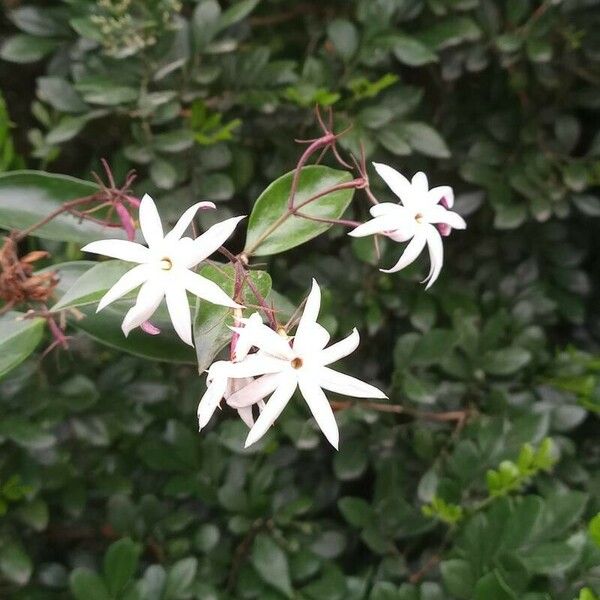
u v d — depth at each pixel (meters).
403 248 0.35
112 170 0.34
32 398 0.30
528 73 0.37
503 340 0.37
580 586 0.25
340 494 0.40
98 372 0.34
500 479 0.28
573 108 0.39
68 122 0.31
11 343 0.22
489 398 0.34
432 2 0.33
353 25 0.34
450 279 0.38
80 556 0.34
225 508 0.32
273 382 0.18
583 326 0.44
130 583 0.28
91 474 0.33
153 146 0.31
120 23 0.30
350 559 0.36
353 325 0.35
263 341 0.18
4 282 0.22
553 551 0.24
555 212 0.37
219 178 0.32
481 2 0.35
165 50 0.31
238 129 0.34
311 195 0.22
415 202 0.21
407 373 0.33
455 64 0.35
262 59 0.33
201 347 0.18
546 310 0.38
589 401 0.34
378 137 0.33
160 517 0.32
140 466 0.35
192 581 0.29
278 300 0.22
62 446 0.33
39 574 0.32
